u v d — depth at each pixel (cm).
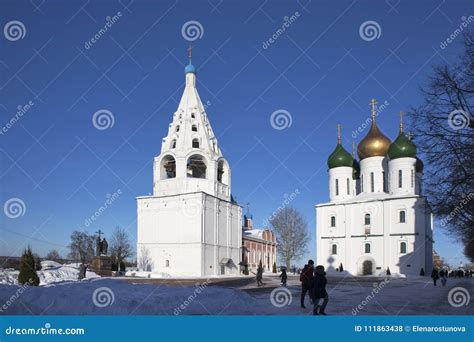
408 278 5716
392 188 6731
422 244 6209
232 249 6938
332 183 7469
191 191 6438
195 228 6162
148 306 1634
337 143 7600
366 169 7188
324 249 7081
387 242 6481
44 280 3888
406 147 6650
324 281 1714
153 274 5797
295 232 8144
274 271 8675
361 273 6669
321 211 7219
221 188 6875
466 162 2211
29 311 1603
